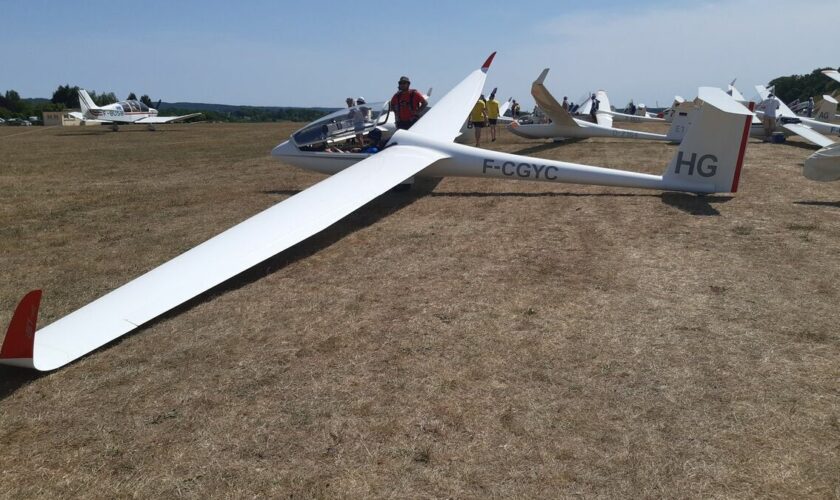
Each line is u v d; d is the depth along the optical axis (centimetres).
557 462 245
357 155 852
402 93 937
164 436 275
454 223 661
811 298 412
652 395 293
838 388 294
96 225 714
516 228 629
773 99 1568
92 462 257
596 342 354
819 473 233
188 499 231
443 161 808
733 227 606
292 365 339
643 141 1683
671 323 377
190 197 883
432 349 353
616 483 231
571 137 1669
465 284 462
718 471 236
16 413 300
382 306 424
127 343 375
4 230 696
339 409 291
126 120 3262
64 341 359
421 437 266
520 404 289
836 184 838
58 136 2698
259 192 908
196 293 412
